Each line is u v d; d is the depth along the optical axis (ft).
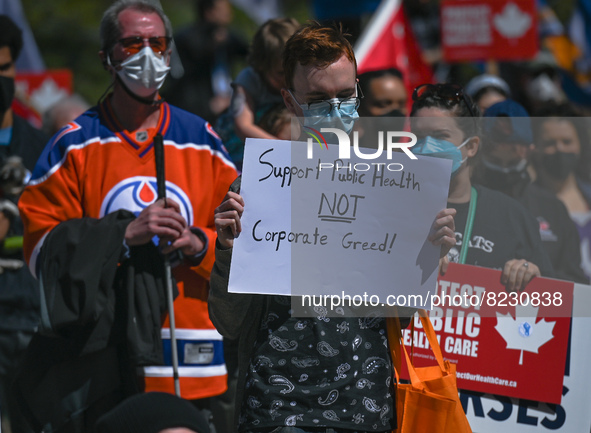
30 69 94.38
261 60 51.21
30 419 40.50
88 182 41.47
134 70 41.81
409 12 83.66
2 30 54.03
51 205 41.19
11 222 51.01
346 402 29.60
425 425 30.83
